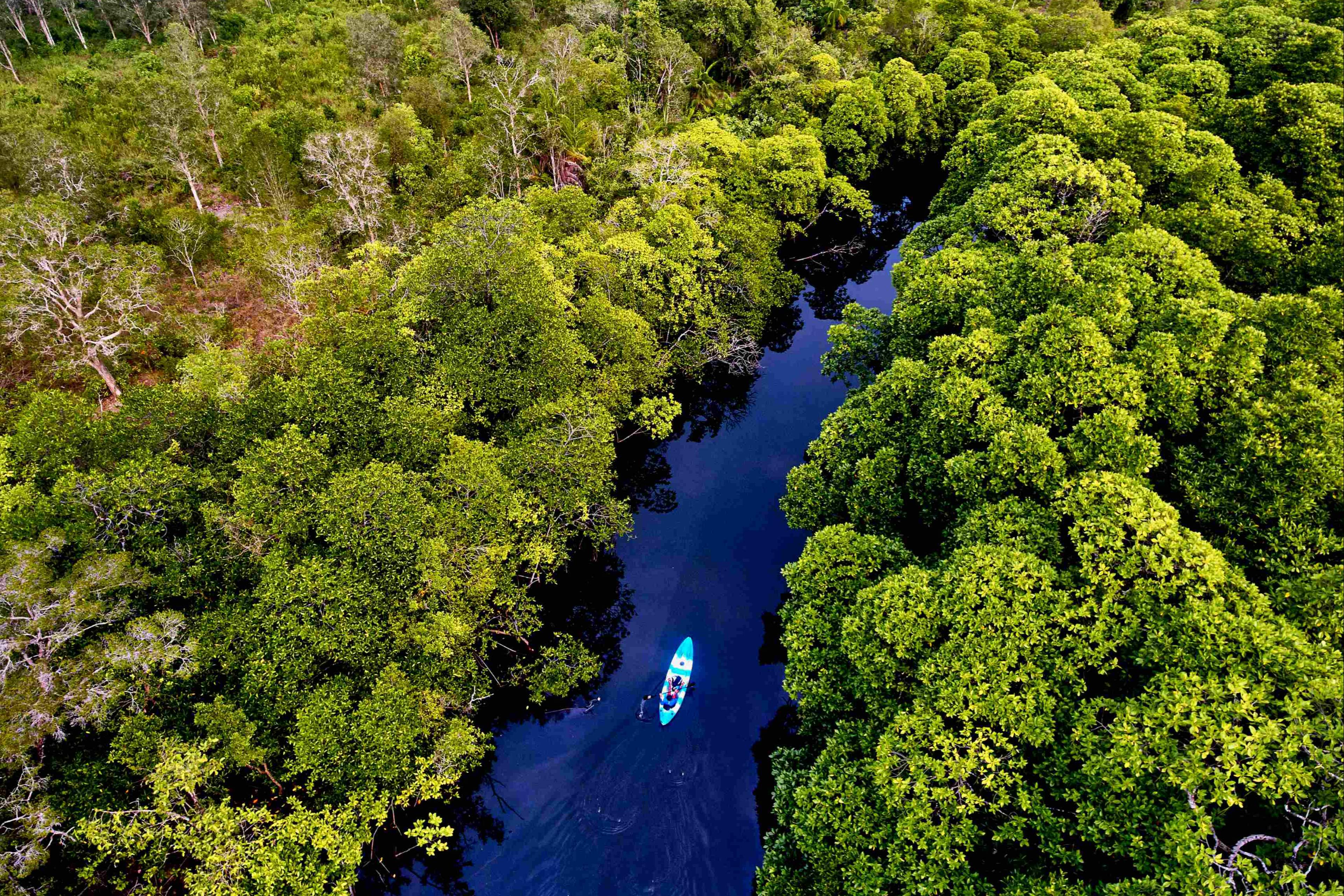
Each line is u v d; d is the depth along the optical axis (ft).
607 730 104.78
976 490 90.43
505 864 90.99
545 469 110.83
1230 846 60.23
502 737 103.60
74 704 74.90
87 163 177.06
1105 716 68.59
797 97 232.12
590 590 125.39
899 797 66.23
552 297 128.67
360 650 84.84
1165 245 114.42
